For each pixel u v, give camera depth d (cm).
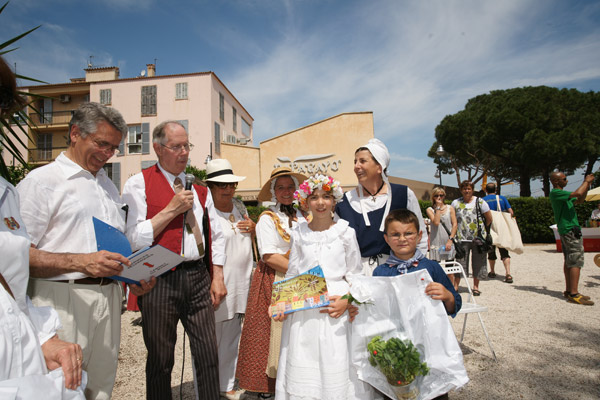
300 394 216
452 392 312
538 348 399
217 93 2591
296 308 222
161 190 252
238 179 339
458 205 644
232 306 324
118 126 205
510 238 675
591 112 2309
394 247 233
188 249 249
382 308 212
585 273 793
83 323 201
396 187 280
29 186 186
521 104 2358
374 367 208
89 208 205
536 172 2530
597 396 297
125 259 192
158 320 237
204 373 253
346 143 2125
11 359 122
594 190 1051
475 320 505
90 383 215
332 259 238
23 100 149
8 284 136
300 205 254
